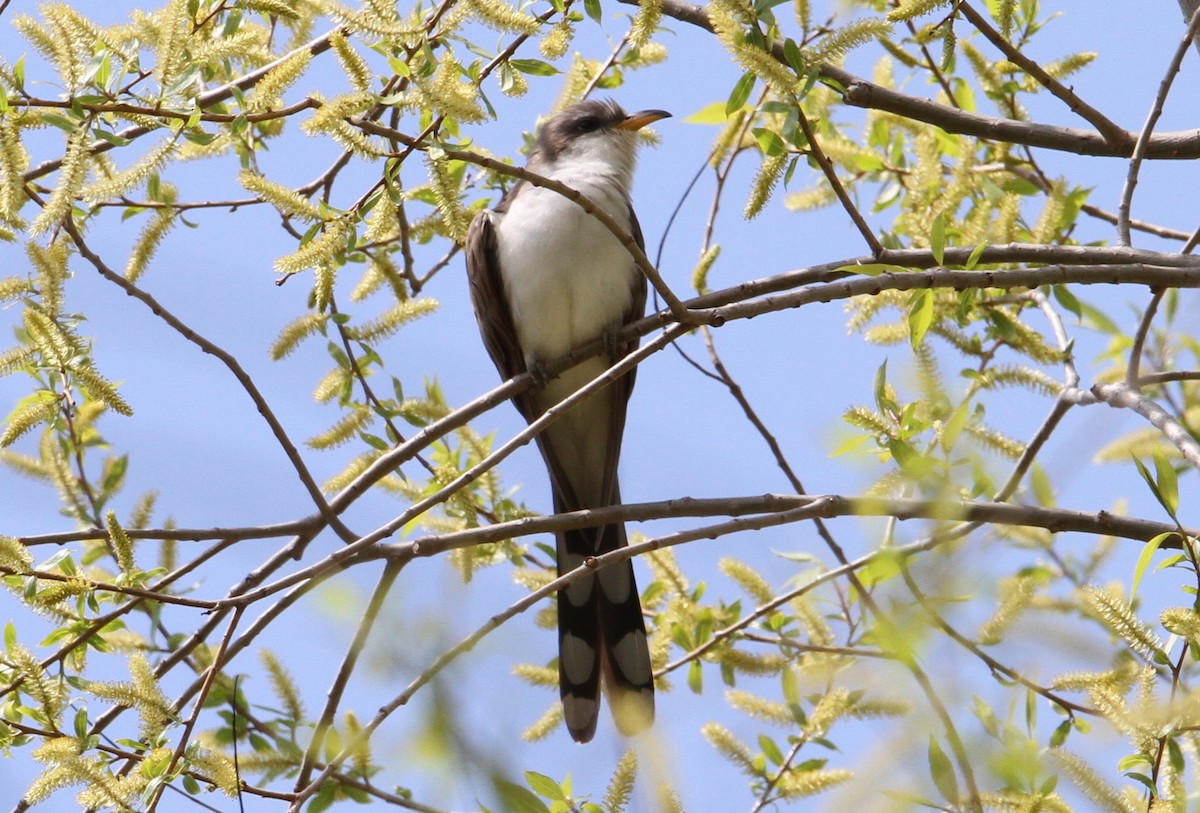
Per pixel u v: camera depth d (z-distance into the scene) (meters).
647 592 9.40
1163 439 8.19
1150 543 6.02
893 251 7.46
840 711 7.52
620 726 4.30
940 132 9.17
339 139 6.16
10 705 6.81
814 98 9.23
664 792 3.90
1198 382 9.10
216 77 8.59
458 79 6.49
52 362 6.70
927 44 9.19
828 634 8.15
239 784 6.14
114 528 6.75
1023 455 7.82
